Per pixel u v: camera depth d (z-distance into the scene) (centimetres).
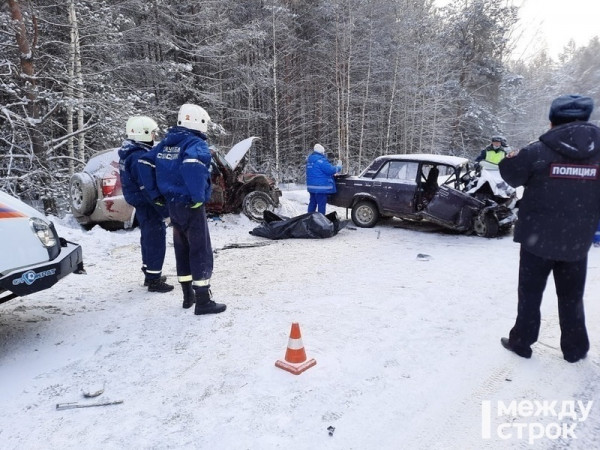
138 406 284
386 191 920
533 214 319
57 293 513
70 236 748
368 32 2830
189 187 393
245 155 1041
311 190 955
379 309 450
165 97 1900
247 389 300
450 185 912
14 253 324
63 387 308
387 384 306
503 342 365
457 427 263
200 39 2020
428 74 3023
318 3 2902
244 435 253
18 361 347
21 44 1123
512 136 3650
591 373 323
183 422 266
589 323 412
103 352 361
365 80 2855
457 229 852
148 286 521
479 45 3184
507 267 620
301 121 2900
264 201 1014
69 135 1243
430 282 546
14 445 248
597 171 299
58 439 253
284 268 627
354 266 634
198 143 404
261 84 2425
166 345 372
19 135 1194
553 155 306
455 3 3219
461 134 3155
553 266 331
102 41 1535
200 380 313
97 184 812
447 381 311
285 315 435
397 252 726
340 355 347
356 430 258
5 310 456
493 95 3297
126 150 488
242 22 2530
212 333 394
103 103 1284
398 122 3034
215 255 712
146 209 499
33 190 1170
